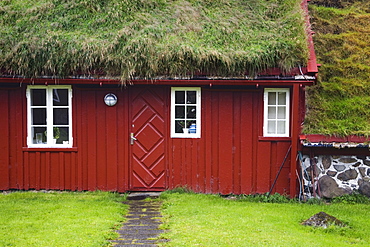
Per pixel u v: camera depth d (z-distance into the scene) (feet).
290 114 33.63
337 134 31.60
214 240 21.77
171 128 34.14
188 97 34.27
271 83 32.19
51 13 35.86
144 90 34.14
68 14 35.86
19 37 33.47
